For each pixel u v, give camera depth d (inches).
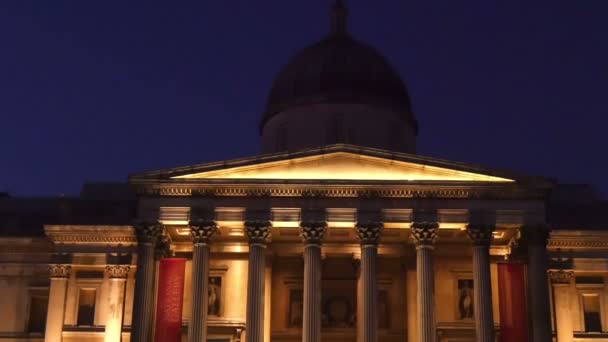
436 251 2657.5
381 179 2358.5
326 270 2706.7
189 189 2343.8
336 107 2979.8
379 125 2984.7
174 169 2349.9
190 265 2628.0
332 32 3336.6
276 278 2691.9
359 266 2618.1
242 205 2332.7
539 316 2246.6
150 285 2292.1
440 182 2326.5
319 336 2231.8
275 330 2645.2
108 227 2645.2
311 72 3073.3
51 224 2815.0
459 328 2586.1
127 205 2827.3
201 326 2245.3
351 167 2385.6
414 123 3174.2
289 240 2667.3
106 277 2645.2
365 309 2239.2
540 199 2325.3
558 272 2605.8
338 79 3031.5
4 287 2733.8
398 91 3132.4
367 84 3043.8
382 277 2684.5
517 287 2272.4
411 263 2640.3
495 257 2593.5
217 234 2549.2
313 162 2390.5
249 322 2241.6
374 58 3166.8
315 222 2303.2
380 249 2652.6
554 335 2556.6
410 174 2374.5
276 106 3065.9
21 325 2694.4
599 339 2561.5
